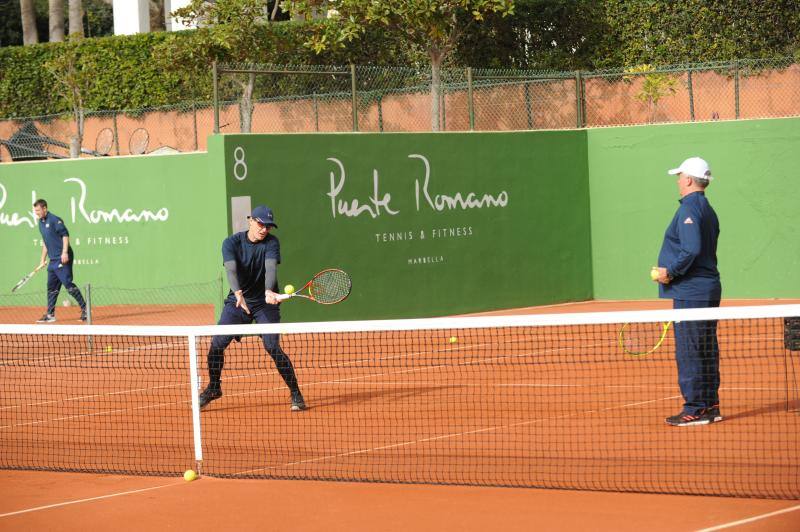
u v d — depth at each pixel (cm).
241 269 907
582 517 541
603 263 1795
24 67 2794
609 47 2298
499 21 2323
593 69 2311
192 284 1783
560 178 1758
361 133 1505
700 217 763
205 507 591
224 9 2039
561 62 2314
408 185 1560
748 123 1698
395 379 1044
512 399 905
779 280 1698
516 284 1695
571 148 1773
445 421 820
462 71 1938
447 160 1608
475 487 613
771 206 1695
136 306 1809
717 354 774
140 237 1816
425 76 1908
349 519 554
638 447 702
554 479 624
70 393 1034
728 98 1925
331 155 1471
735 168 1714
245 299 916
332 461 698
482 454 700
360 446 743
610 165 1781
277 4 2233
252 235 905
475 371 1073
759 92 1909
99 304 1852
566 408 855
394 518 553
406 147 1558
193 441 785
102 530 552
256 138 1389
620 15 2283
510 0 1997
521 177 1706
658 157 1748
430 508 570
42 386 1083
